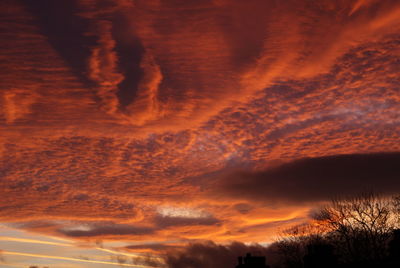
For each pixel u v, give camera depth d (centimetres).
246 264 3141
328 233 4522
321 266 2238
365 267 2036
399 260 1942
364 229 4269
